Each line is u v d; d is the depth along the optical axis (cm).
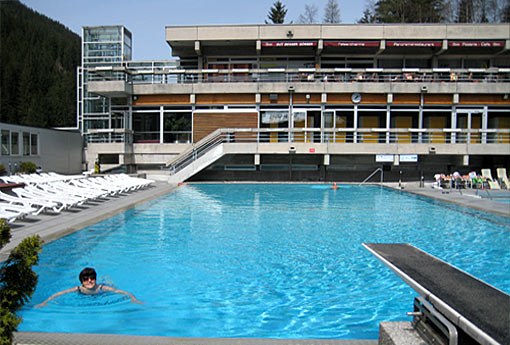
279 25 2384
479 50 2464
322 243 838
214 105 2394
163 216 1146
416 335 306
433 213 1238
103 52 3025
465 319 248
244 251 768
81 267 652
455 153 2217
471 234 940
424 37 2369
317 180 2392
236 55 2581
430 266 368
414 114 2398
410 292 555
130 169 2416
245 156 2389
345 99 2348
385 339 315
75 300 511
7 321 265
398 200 1555
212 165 2391
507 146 2194
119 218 1084
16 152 1989
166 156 2412
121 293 540
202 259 711
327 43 2378
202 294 542
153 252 752
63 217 1018
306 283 591
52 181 1570
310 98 2364
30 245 305
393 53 2534
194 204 1399
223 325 446
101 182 1595
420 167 2405
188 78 2405
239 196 1647
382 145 2212
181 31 2400
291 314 479
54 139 2362
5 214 830
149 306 497
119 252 747
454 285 315
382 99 2347
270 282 594
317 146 2209
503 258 735
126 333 422
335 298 532
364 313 484
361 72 2352
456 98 2303
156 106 2430
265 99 2380
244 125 2386
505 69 2231
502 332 229
